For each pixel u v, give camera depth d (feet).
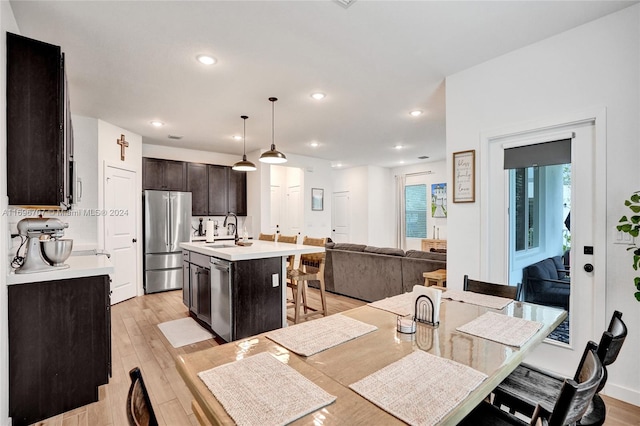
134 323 12.32
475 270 9.48
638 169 6.83
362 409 2.66
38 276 6.62
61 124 6.61
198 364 3.48
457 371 3.29
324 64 9.35
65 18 7.07
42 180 6.43
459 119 9.86
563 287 8.16
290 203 25.07
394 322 4.87
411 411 2.63
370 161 26.27
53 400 6.73
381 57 8.96
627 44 6.94
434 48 8.52
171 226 17.80
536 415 2.99
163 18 7.12
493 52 8.75
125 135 15.98
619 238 7.05
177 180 18.95
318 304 14.79
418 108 13.12
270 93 11.44
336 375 3.23
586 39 7.48
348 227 29.76
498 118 9.00
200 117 14.11
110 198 14.75
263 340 4.17
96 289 7.26
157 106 12.64
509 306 5.76
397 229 29.37
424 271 12.78
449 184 10.09
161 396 7.39
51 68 6.55
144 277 17.16
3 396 5.92
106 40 7.98
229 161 22.52
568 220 8.07
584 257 7.65
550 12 7.06
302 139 18.42
